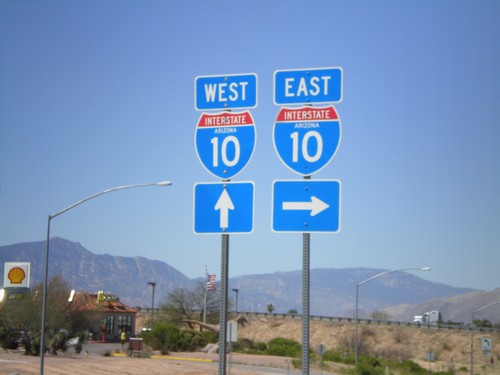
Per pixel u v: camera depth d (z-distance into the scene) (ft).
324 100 35.06
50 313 174.70
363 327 387.96
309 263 34.55
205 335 271.08
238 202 35.50
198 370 148.56
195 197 36.01
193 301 331.57
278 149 35.37
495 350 347.97
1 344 183.62
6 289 118.21
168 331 245.86
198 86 36.32
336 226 34.60
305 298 34.35
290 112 35.35
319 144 34.96
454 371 259.80
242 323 317.01
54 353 175.32
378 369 206.59
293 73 35.47
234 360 209.26
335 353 269.64
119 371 132.05
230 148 35.76
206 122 36.11
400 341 369.71
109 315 277.64
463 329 370.32
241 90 35.86
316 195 34.86
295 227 34.88
